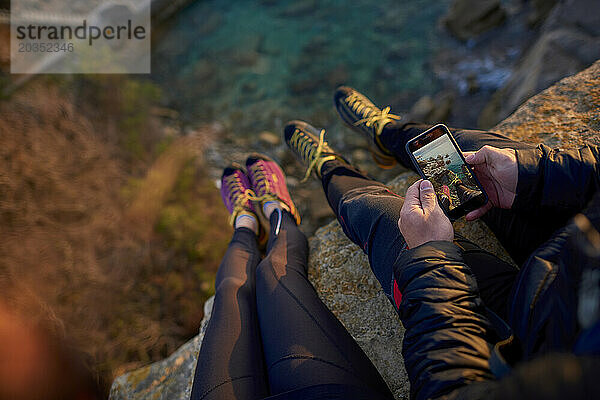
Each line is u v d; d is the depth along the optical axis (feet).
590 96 5.29
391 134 5.36
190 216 9.50
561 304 2.02
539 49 9.99
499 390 1.67
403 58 13.16
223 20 16.10
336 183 4.99
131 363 7.59
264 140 12.06
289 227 5.43
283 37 14.92
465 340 2.37
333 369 3.17
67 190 8.79
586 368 1.41
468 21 12.93
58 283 7.54
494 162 3.33
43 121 9.70
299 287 4.09
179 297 8.52
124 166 10.37
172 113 13.16
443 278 2.64
